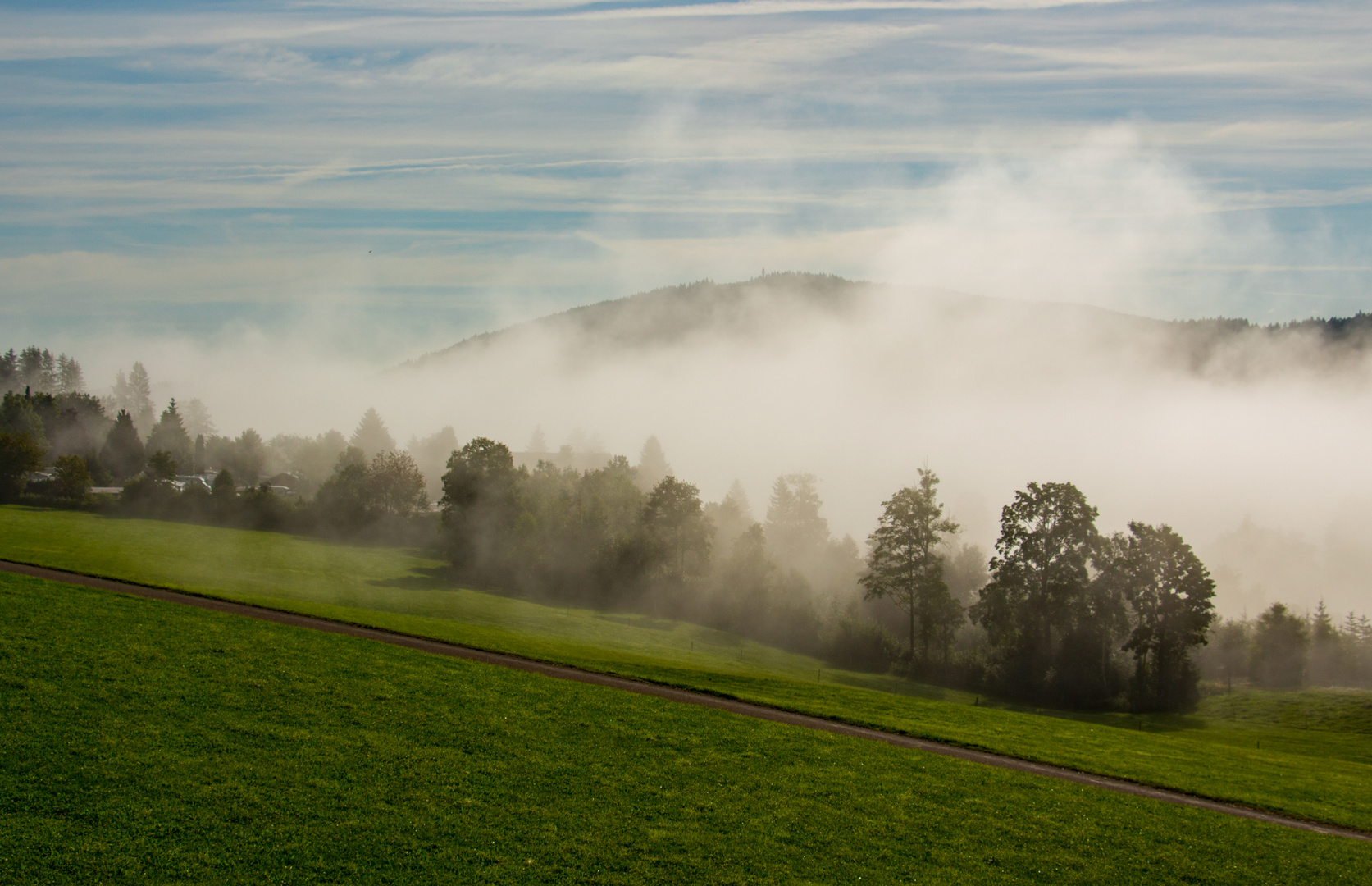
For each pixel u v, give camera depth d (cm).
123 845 2062
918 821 2697
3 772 2328
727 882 2197
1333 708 8219
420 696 3378
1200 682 9900
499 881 2094
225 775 2475
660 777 2847
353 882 2025
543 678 3938
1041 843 2623
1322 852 2775
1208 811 3100
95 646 3447
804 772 3030
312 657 3725
